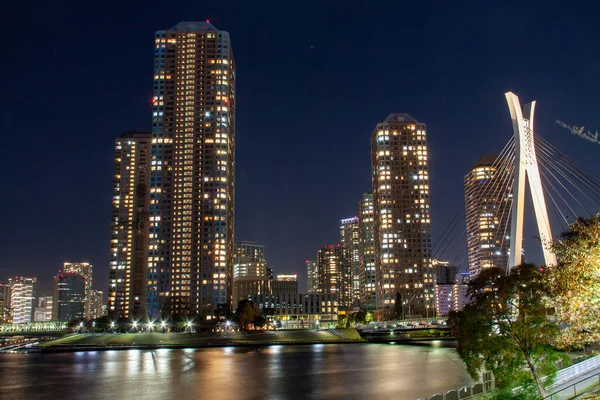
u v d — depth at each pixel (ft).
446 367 535.19
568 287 194.80
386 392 397.60
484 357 215.92
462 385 417.90
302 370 536.01
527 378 211.41
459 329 223.92
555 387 213.25
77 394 422.82
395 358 637.30
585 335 195.72
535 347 207.51
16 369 576.20
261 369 549.54
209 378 491.31
